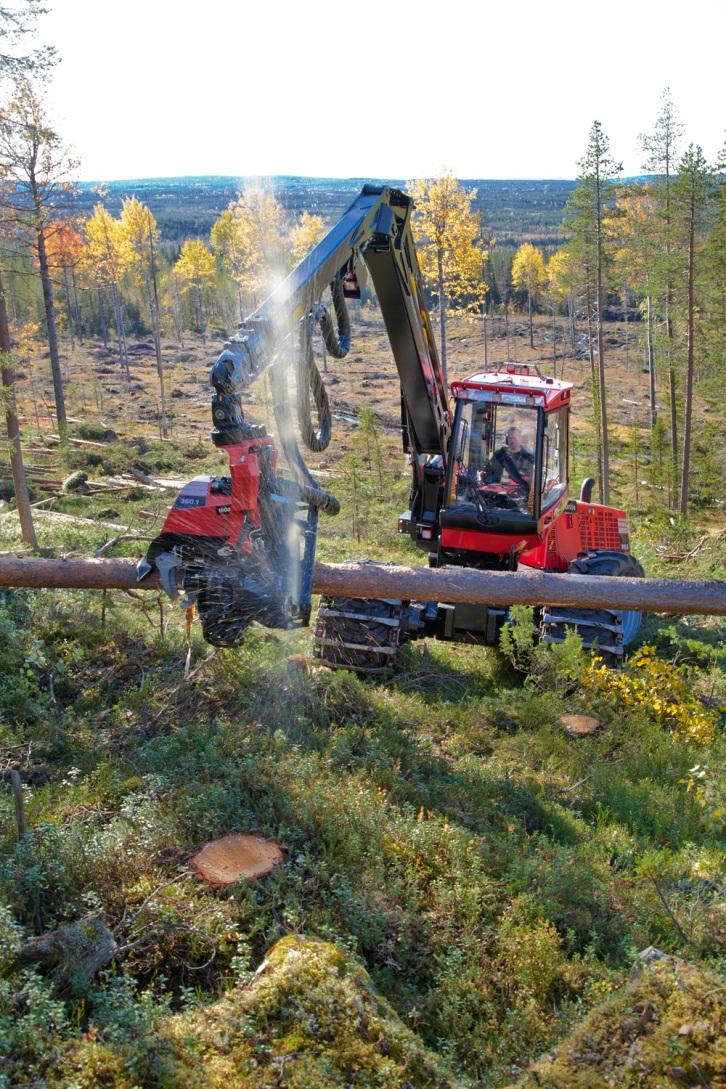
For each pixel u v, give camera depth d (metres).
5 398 16.58
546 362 78.00
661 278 31.70
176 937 4.61
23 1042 3.62
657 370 35.72
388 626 9.10
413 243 8.61
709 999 3.86
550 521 10.08
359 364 75.69
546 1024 4.37
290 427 6.39
